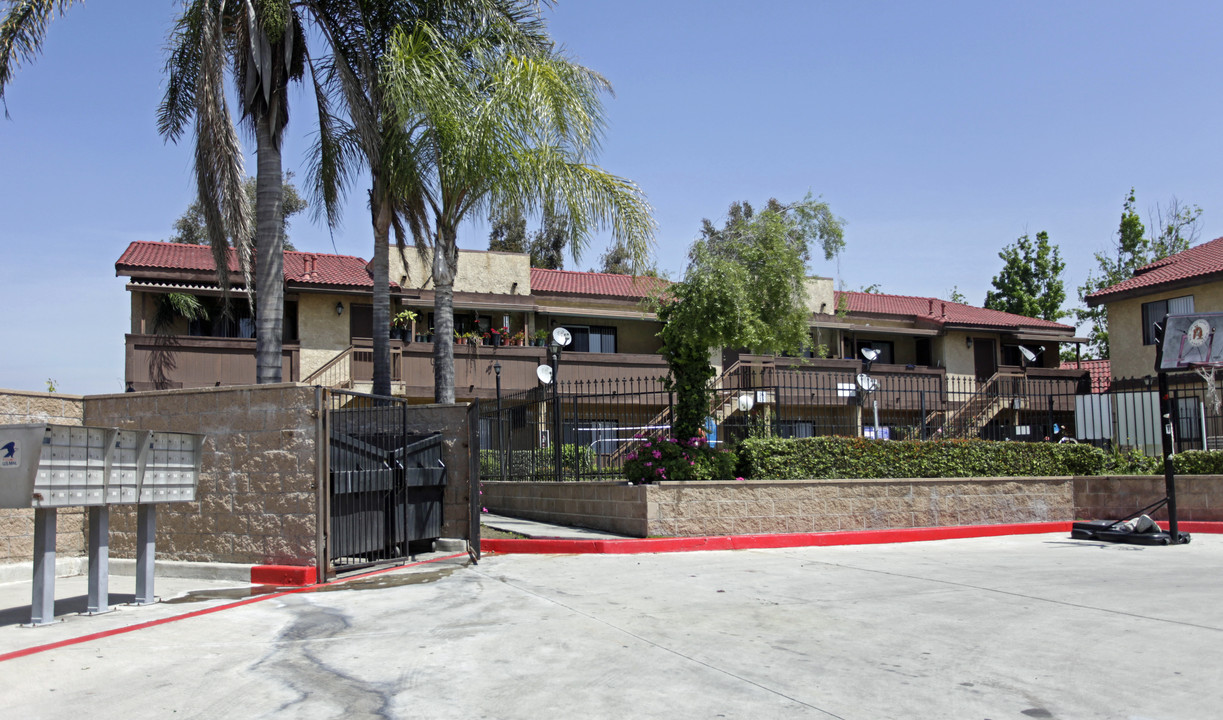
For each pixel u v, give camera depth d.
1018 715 4.47
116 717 4.65
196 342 21.81
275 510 9.52
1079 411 18.30
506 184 14.30
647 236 15.02
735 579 9.06
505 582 9.03
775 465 13.59
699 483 12.44
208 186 13.21
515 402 15.92
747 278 14.32
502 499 15.54
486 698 4.85
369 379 23.67
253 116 13.76
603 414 25.12
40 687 5.23
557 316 28.28
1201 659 5.55
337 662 5.73
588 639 6.24
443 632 6.58
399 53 13.82
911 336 33.38
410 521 11.13
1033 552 11.50
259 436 9.69
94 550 7.58
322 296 24.39
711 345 13.46
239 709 4.75
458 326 26.81
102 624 7.12
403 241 17.23
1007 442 15.41
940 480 14.09
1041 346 34.38
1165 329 12.56
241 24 13.38
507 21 15.45
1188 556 10.90
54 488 6.76
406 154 14.30
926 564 10.22
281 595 8.55
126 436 7.58
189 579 9.68
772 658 5.65
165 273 22.23
